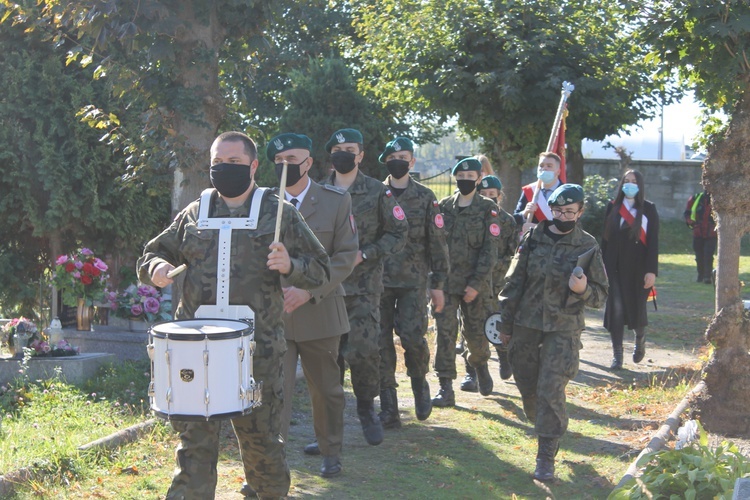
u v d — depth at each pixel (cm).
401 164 730
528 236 641
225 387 391
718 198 728
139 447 642
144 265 437
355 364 662
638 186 1028
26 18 865
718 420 720
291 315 565
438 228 735
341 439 609
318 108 2036
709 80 738
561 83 1565
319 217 571
